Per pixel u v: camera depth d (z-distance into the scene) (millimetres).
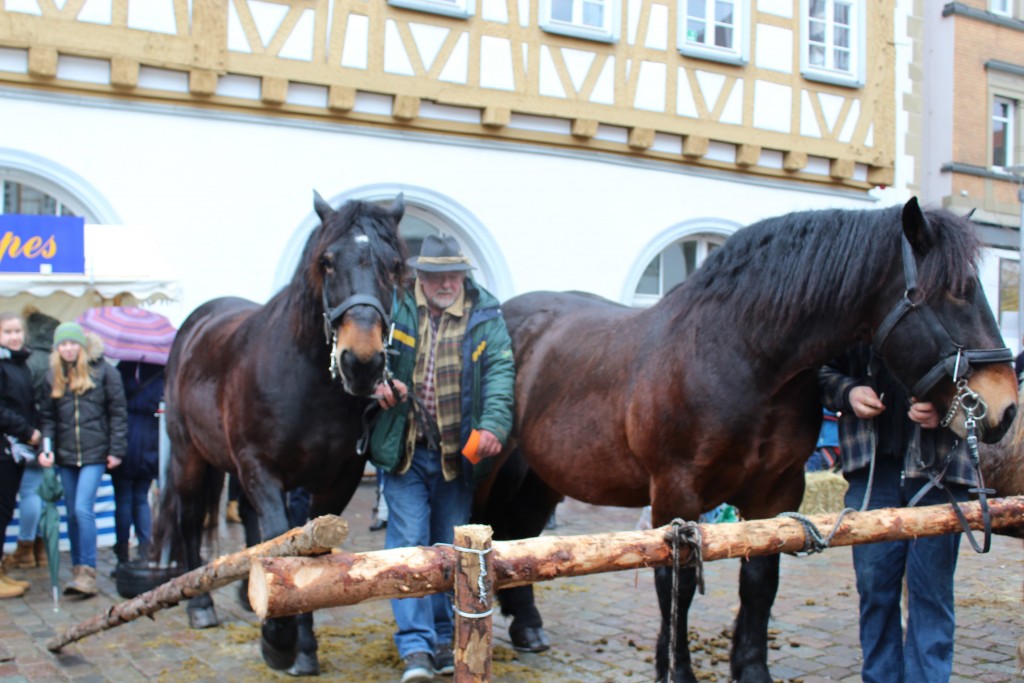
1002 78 13500
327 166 8211
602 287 9570
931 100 13211
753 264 2914
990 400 2475
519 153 9094
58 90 7219
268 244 7977
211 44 7629
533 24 9016
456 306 3723
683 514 2980
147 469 5727
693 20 10039
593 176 9500
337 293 3188
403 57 8430
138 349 5715
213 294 7758
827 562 6207
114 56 7289
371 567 1879
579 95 9258
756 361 2865
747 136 10227
